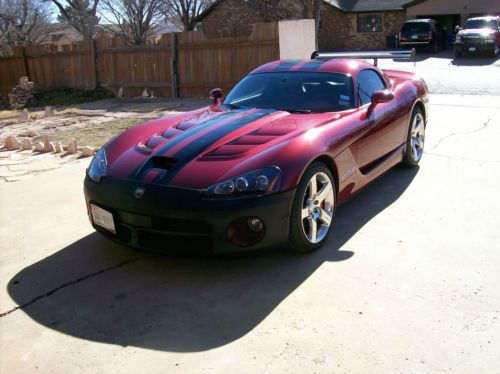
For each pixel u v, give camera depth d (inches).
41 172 248.5
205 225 127.0
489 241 150.5
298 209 136.4
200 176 131.6
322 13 1348.4
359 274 134.1
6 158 282.0
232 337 109.8
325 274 135.0
